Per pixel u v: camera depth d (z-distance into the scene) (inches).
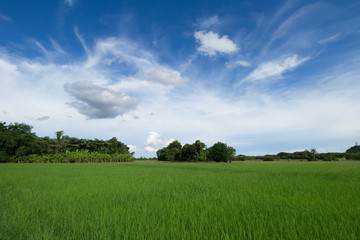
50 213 168.2
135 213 164.4
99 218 153.5
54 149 2327.8
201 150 2396.7
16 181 400.2
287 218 144.8
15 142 1883.6
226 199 214.5
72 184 352.2
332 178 406.0
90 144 2938.0
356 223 129.2
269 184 329.4
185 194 250.7
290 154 3294.8
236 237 116.3
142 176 506.3
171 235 119.2
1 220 151.3
